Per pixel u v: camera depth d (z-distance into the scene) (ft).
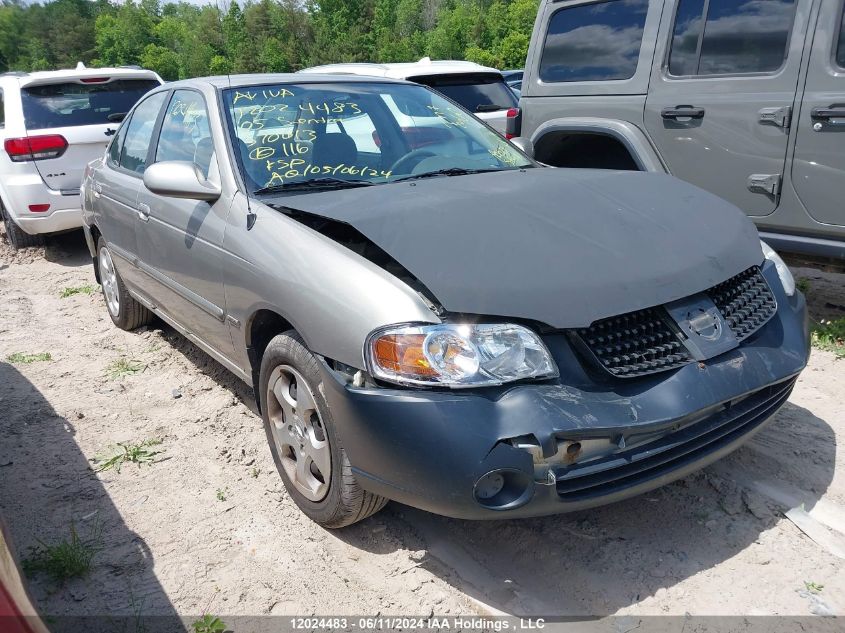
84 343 17.30
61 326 18.72
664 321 8.55
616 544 9.30
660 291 8.48
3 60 491.31
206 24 404.98
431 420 7.61
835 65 13.84
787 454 11.07
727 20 15.44
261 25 373.81
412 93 13.94
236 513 10.30
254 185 11.02
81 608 8.58
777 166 14.93
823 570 8.66
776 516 9.64
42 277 23.84
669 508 9.96
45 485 11.17
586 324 7.95
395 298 8.13
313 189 11.09
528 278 8.15
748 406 8.93
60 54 450.71
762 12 14.88
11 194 24.17
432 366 7.72
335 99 12.80
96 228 17.61
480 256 8.38
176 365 15.66
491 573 8.93
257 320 10.39
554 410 7.61
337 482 8.94
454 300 7.83
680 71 16.40
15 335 18.07
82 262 25.57
